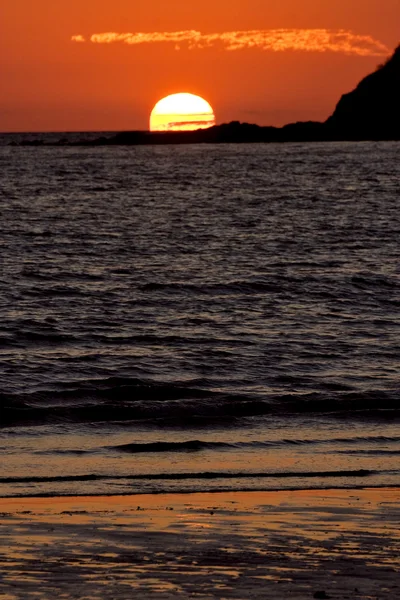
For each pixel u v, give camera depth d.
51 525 29.02
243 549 27.02
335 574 25.08
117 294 86.81
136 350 64.06
